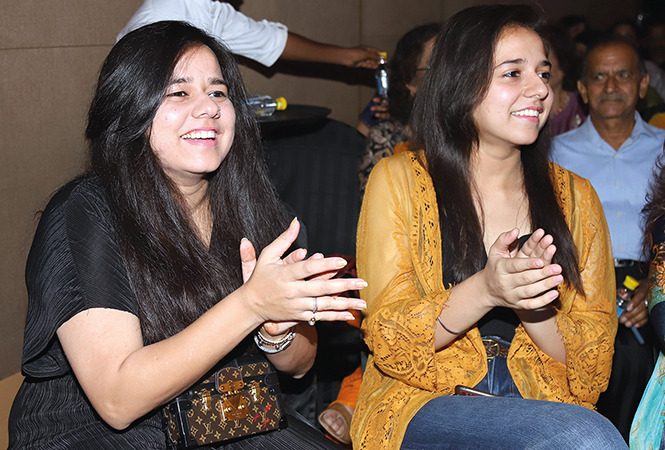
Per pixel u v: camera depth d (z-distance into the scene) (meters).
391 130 3.01
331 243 3.27
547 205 1.84
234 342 1.34
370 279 1.81
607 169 2.99
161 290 1.46
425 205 1.81
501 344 1.79
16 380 2.71
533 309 1.52
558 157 3.08
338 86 4.90
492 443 1.44
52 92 3.16
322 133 3.31
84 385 1.36
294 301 1.27
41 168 3.14
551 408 1.50
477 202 1.84
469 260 1.78
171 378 1.31
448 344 1.76
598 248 1.89
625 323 2.39
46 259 1.44
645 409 1.77
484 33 1.74
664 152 1.94
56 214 1.47
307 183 3.24
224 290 1.58
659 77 5.27
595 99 2.95
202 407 1.43
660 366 1.77
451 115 1.79
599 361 1.74
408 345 1.66
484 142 1.81
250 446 1.53
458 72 1.77
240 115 1.70
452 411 1.59
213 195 1.69
